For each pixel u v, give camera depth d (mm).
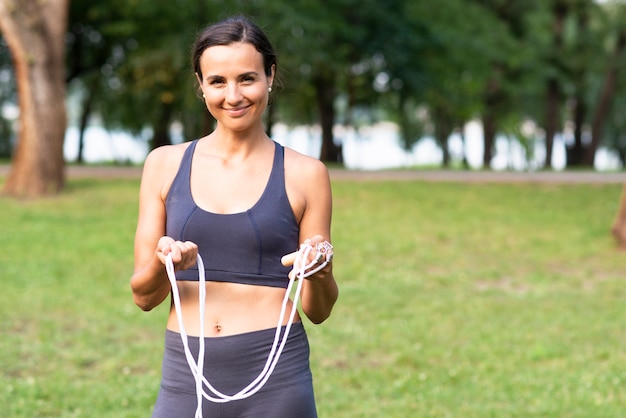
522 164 47000
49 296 9023
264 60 2828
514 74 33938
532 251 11898
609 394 6184
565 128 46219
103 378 6504
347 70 27453
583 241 12430
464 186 18484
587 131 46906
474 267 10961
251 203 2820
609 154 51719
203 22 24000
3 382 6273
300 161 2912
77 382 6363
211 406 2775
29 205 15445
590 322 8242
